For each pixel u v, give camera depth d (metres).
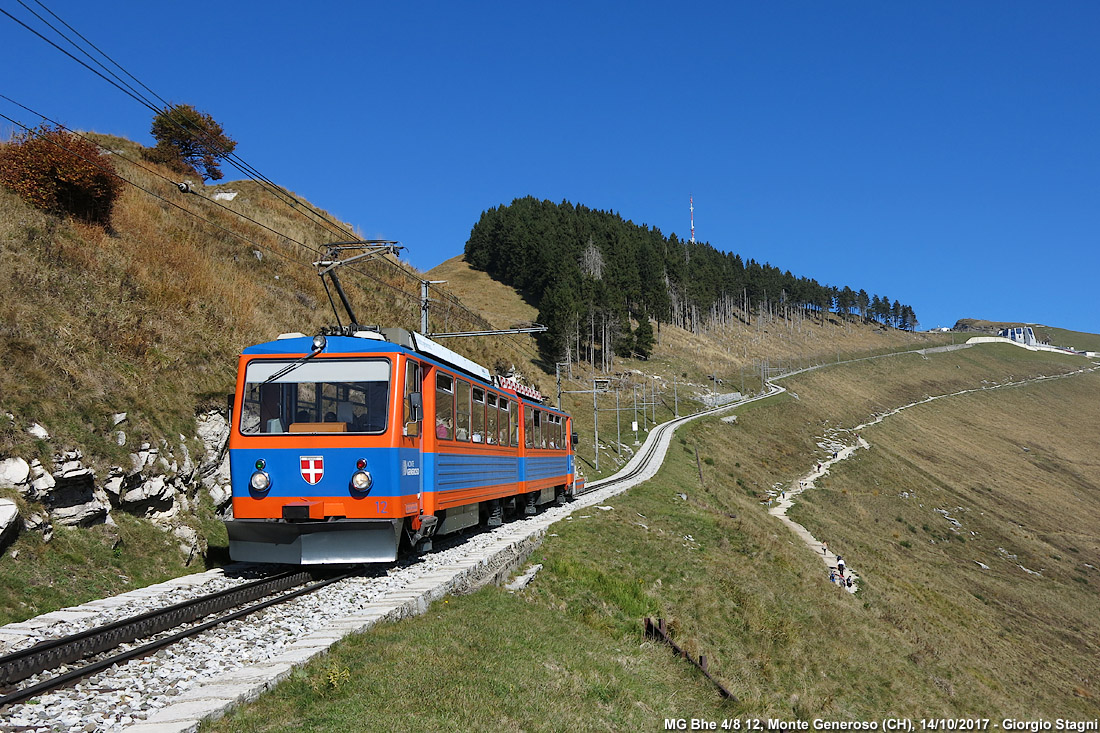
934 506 78.75
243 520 11.21
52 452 11.44
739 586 19.33
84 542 11.43
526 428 20.83
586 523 21.61
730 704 10.45
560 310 100.31
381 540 11.23
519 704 7.28
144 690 6.25
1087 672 35.66
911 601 35.78
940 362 187.00
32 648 6.82
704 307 167.88
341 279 36.62
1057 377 184.50
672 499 37.41
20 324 13.18
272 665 6.77
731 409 103.69
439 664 7.66
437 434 13.25
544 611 11.88
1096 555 72.12
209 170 45.47
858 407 131.12
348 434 11.39
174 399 14.93
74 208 19.67
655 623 12.96
